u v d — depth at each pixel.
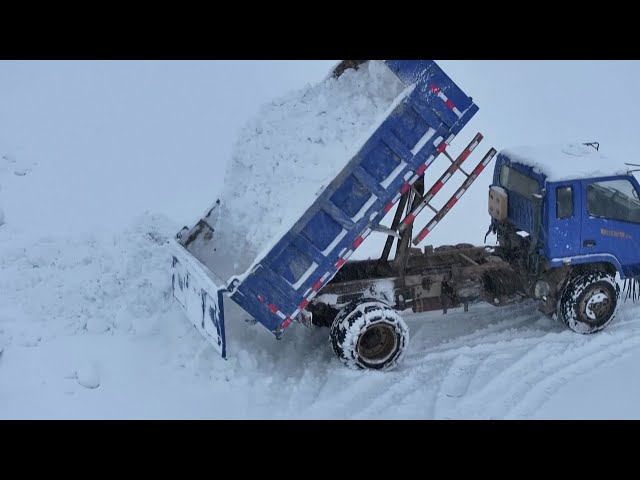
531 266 9.88
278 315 8.71
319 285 8.75
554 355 9.29
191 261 9.18
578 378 8.70
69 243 11.23
